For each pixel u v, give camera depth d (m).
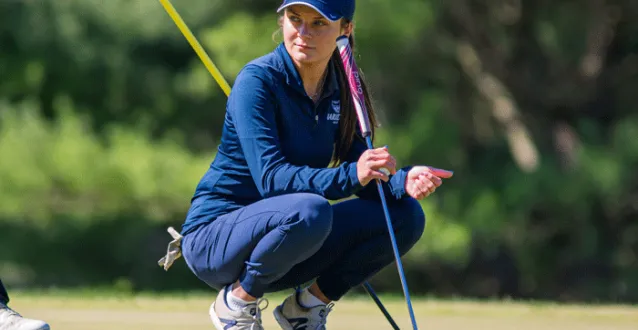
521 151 51.88
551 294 54.69
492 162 54.50
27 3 53.50
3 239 60.09
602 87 54.59
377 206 11.87
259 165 10.65
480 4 51.91
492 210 47.66
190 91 54.31
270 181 10.60
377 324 16.56
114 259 62.38
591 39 53.56
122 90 55.69
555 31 52.66
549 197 47.34
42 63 54.75
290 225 10.41
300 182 10.53
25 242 60.34
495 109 53.12
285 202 10.48
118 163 48.19
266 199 10.72
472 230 48.84
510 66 53.34
